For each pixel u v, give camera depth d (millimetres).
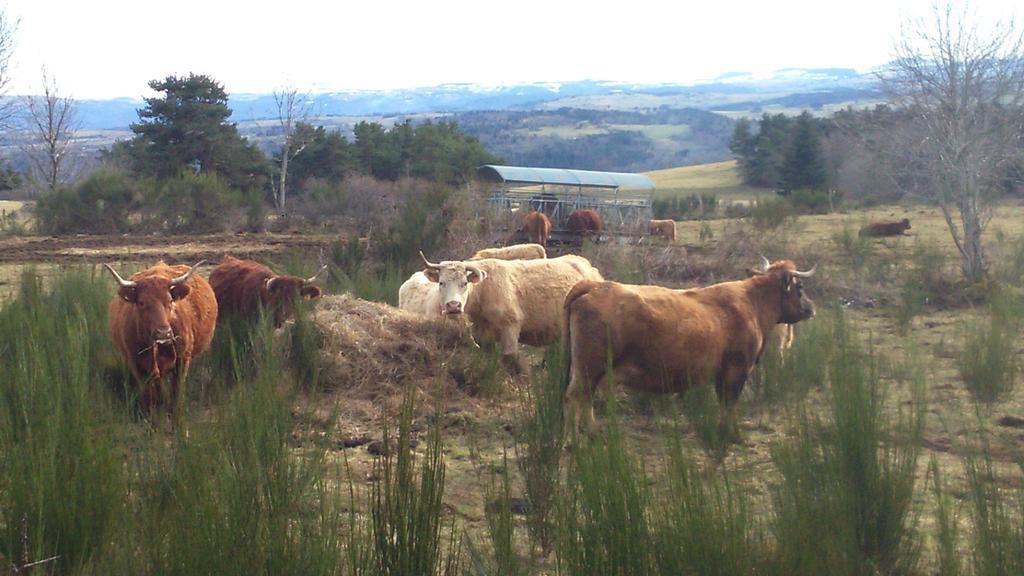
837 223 32000
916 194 21609
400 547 4484
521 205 27938
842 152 56031
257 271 10906
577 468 5125
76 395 5441
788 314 9281
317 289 10781
